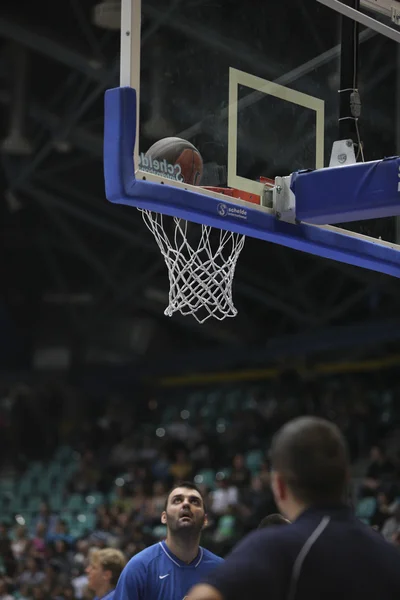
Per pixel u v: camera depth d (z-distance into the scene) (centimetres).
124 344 2573
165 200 469
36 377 2567
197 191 489
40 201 1934
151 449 2098
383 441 1836
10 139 1628
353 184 516
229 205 504
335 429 239
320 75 576
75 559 1380
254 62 539
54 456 2377
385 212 514
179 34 495
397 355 2186
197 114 496
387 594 220
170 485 1881
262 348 2216
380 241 598
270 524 482
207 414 2317
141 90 466
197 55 499
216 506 1599
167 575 486
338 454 234
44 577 1373
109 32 1527
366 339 1980
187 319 2391
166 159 476
